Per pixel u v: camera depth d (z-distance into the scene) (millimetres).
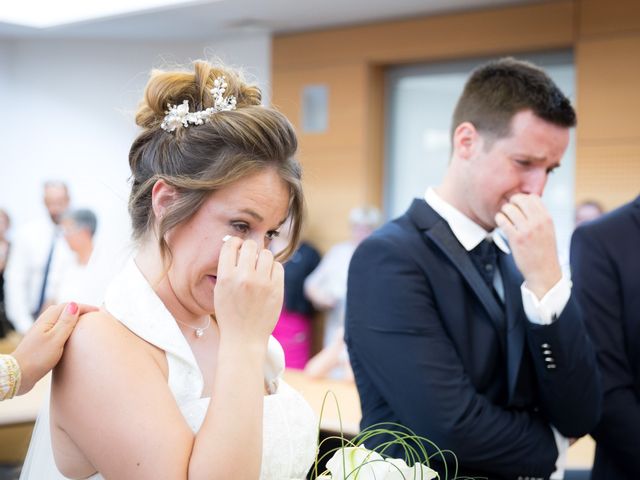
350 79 6582
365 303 1827
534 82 1824
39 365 1244
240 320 1250
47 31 7195
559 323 1737
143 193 1356
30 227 6141
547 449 1790
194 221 1297
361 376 1905
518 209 1794
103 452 1198
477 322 1823
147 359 1269
